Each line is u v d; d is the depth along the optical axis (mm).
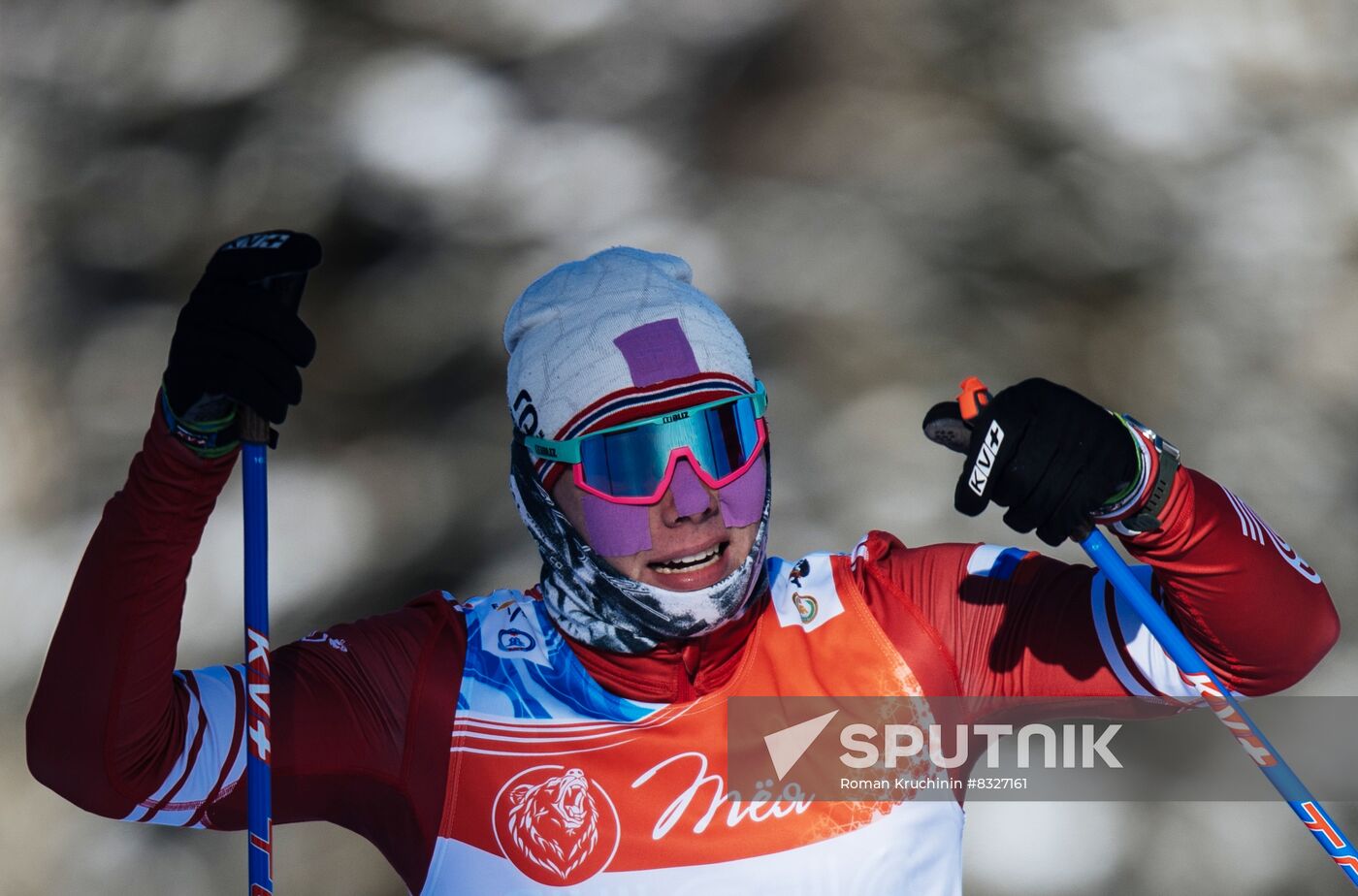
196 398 6746
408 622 8086
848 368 26016
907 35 32062
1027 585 8164
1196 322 27969
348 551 25172
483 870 7605
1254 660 7566
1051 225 28891
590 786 7621
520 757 7672
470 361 27781
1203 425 26734
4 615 26406
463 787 7656
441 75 31844
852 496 23609
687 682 7789
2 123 32688
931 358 26391
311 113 31812
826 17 32281
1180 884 21312
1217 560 7289
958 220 29016
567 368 7820
